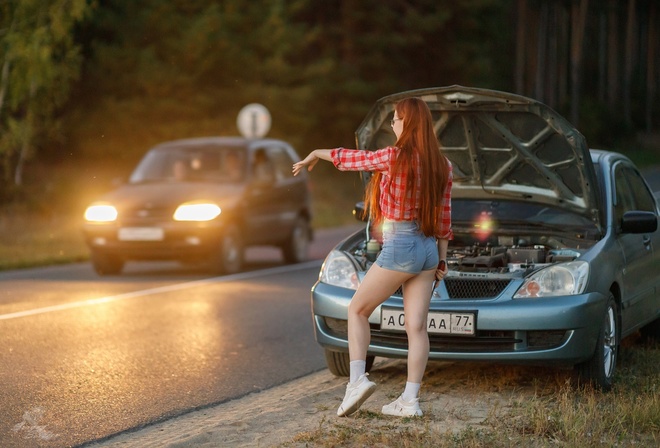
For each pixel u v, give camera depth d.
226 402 7.55
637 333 10.02
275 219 17.27
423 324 6.47
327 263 8.00
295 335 10.40
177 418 7.03
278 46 40.47
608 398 7.30
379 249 8.06
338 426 6.37
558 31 85.81
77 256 18.39
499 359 7.25
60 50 24.88
